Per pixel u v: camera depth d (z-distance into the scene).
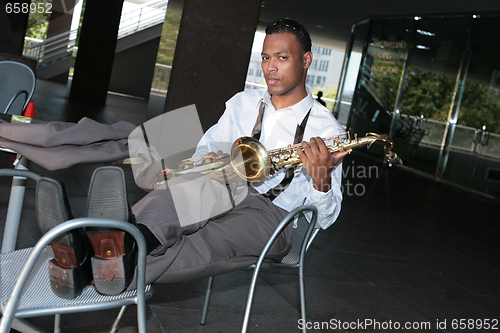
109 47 12.60
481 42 8.55
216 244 1.64
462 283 3.48
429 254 4.09
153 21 18.61
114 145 1.84
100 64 12.59
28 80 3.51
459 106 8.93
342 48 17.00
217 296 2.53
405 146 10.09
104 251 1.22
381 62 11.12
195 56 4.43
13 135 1.73
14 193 2.20
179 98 4.47
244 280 2.81
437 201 6.94
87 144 1.82
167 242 1.41
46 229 1.22
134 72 18.89
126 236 1.24
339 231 4.24
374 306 2.77
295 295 2.72
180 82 4.45
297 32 1.82
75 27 17.42
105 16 12.45
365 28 11.84
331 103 19.20
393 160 1.80
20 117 2.09
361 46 12.05
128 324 2.05
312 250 3.58
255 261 1.74
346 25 12.67
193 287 2.58
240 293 2.62
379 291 3.02
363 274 3.28
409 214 5.59
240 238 1.68
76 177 4.17
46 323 1.93
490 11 8.31
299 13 11.97
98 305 1.23
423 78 9.80
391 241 4.27
